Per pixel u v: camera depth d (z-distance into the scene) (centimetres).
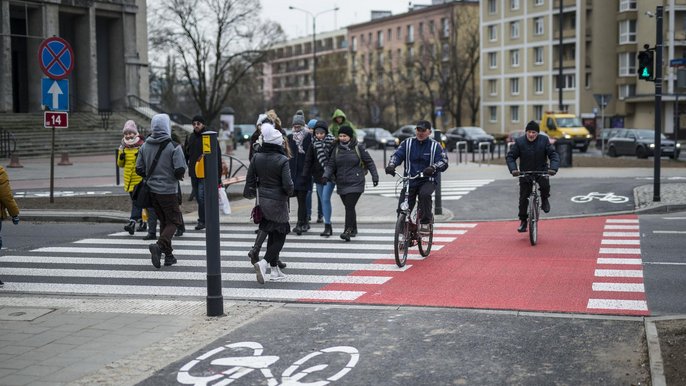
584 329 707
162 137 1087
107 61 5231
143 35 5400
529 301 835
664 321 715
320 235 1381
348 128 1297
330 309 813
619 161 3247
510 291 891
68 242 1336
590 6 6794
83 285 980
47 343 684
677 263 1059
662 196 1811
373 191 2192
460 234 1385
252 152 1448
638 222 1502
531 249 1203
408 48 10238
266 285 958
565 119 4631
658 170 1728
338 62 10688
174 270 1073
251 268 1080
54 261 1152
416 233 1107
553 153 1255
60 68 1661
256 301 865
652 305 812
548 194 1290
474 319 754
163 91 7975
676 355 595
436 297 864
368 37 11281
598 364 600
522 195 1291
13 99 4838
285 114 9881
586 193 1925
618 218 1571
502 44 7781
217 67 6275
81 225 1566
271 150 958
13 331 727
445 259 1124
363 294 890
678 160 3309
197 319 772
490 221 1570
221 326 742
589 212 1659
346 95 9344
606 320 740
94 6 4909
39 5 4606
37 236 1410
